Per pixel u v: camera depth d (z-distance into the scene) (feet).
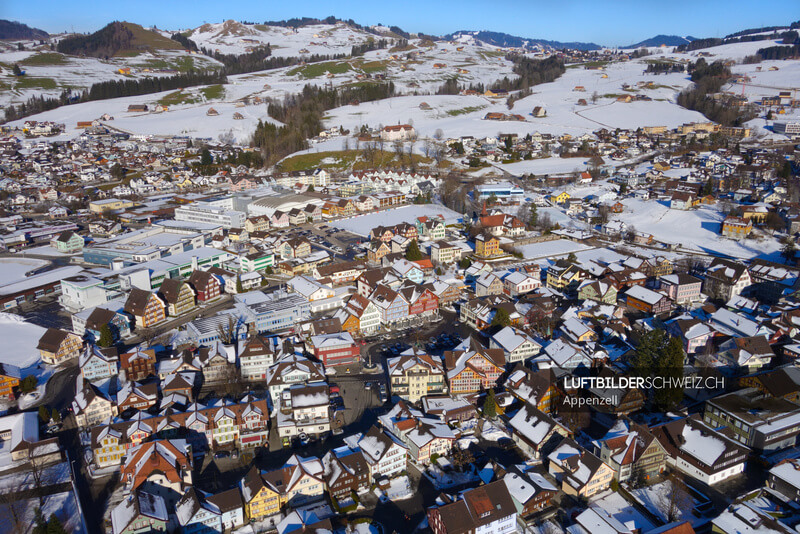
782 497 276.62
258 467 306.14
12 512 262.47
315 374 370.73
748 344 404.16
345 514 273.95
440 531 253.85
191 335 442.50
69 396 378.94
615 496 286.87
